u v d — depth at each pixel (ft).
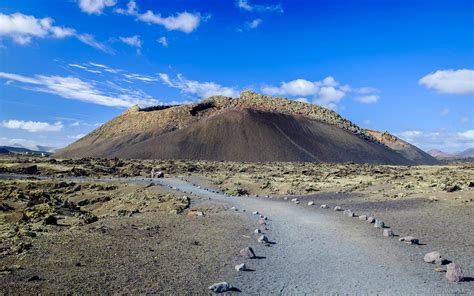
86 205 166.40
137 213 107.24
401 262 52.29
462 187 132.36
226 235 69.67
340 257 55.06
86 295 37.55
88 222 85.81
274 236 69.87
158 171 278.87
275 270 48.62
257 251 58.18
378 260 53.36
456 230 73.97
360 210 105.09
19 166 278.46
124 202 155.02
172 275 45.11
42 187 196.95
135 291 39.29
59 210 109.81
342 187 171.73
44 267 46.11
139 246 58.54
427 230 74.43
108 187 192.85
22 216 98.32
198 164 394.93
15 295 36.63
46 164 317.63
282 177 239.71
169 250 56.90
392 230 75.00
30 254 51.75
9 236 63.87
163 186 186.70
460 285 42.93
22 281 40.70
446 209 99.04
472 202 105.50
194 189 180.45
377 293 40.68
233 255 55.31
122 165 347.36
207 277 45.06
